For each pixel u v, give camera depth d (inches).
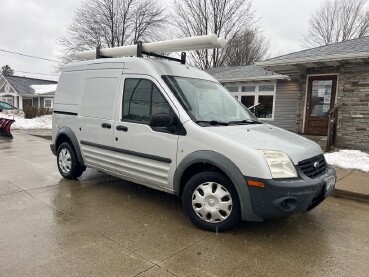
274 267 111.7
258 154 124.9
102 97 187.5
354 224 155.9
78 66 211.2
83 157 204.7
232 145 130.3
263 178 122.2
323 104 418.6
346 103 375.2
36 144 414.0
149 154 159.0
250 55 1293.1
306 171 133.2
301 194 122.0
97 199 181.5
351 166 272.7
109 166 184.5
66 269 105.9
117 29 1344.7
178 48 173.2
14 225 140.9
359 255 122.6
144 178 164.6
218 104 170.9
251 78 548.1
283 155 127.8
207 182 139.1
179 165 146.0
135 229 140.4
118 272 105.0
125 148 171.3
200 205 141.3
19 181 217.6
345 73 374.3
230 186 132.5
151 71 162.1
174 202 179.3
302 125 438.6
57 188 202.5
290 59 386.9
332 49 399.2
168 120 143.7
